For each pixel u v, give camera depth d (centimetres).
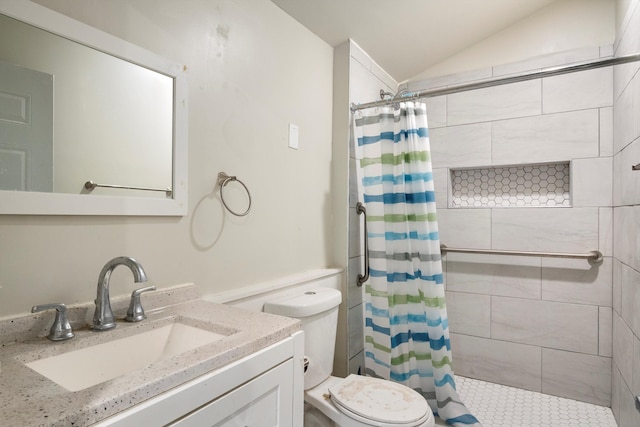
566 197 222
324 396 143
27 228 86
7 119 83
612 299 202
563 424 187
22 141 85
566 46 217
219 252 133
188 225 122
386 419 120
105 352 87
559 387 216
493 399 213
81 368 82
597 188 207
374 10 185
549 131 219
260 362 83
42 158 88
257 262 151
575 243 212
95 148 98
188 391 66
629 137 165
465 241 243
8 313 83
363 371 213
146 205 108
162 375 64
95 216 98
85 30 95
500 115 233
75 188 94
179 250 119
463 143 244
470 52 245
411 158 188
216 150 132
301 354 98
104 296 92
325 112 200
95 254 98
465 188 252
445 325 186
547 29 222
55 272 90
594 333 207
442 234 250
